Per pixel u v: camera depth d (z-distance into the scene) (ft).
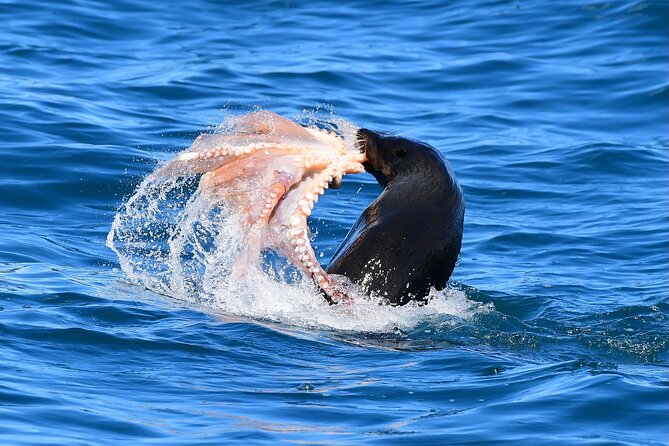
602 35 213.05
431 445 74.64
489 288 116.78
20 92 169.89
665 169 160.15
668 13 217.97
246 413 79.20
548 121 178.40
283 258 106.11
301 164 98.89
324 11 228.63
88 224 130.41
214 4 228.63
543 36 213.87
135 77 183.11
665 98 185.06
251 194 98.63
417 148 104.12
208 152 97.66
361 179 150.20
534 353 93.97
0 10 210.38
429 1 235.40
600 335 98.89
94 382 83.56
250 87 181.37
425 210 102.32
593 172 158.40
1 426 74.28
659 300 111.86
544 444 75.00
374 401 81.92
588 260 127.65
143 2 223.71
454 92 188.65
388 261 101.35
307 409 80.12
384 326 98.12
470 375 87.45
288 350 91.66
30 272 111.04
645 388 84.38
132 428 75.92
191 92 177.27
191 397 81.71
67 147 149.18
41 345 89.81
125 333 93.35
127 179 142.61
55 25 205.77
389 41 212.02
